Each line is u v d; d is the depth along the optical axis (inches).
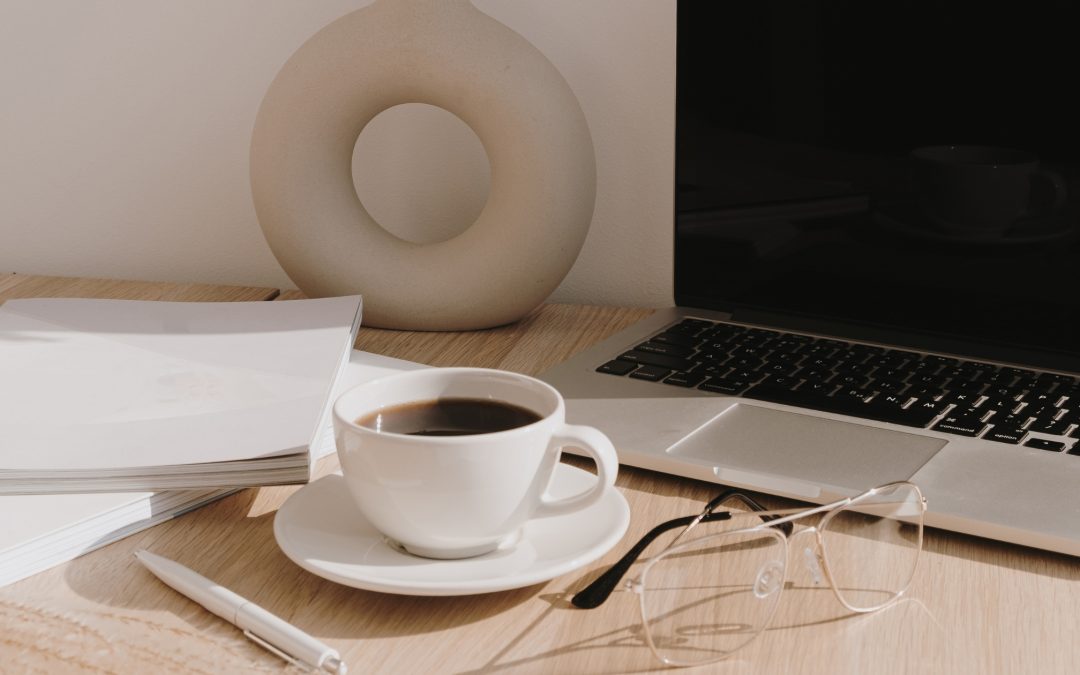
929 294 28.7
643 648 16.2
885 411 23.9
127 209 42.4
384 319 33.0
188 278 42.6
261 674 15.1
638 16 35.4
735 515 18.4
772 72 30.0
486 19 31.9
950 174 27.9
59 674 14.7
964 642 16.3
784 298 31.1
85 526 18.7
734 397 25.3
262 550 19.2
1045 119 26.4
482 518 17.1
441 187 38.7
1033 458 21.2
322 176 32.4
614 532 18.1
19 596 17.3
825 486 20.0
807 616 17.1
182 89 40.6
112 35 40.6
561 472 21.2
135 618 16.5
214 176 41.2
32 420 21.4
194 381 23.8
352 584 16.7
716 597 16.7
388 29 31.4
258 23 39.2
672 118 35.9
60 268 43.7
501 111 31.1
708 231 32.0
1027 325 27.5
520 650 16.1
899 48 28.1
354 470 17.3
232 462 19.7
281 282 41.8
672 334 30.4
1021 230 27.2
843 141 29.3
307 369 24.6
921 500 18.5
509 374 19.4
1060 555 18.8
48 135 42.3
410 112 38.1
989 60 26.9
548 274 32.6
